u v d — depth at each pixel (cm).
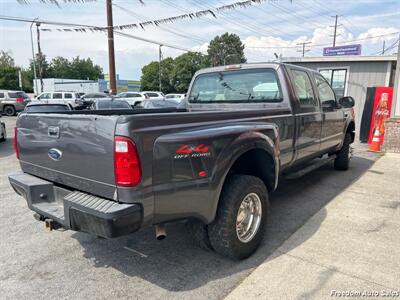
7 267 292
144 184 218
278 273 275
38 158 287
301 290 251
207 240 295
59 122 255
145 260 304
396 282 261
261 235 312
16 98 2319
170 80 7531
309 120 432
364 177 597
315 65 1505
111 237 212
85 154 236
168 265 294
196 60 7306
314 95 457
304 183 557
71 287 262
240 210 291
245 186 284
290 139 391
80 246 333
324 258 299
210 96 472
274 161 329
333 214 410
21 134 304
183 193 240
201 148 247
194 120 257
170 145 229
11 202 473
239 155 278
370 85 1398
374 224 377
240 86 433
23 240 347
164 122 232
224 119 289
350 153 652
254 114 330
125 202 216
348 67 1432
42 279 273
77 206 226
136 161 212
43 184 277
